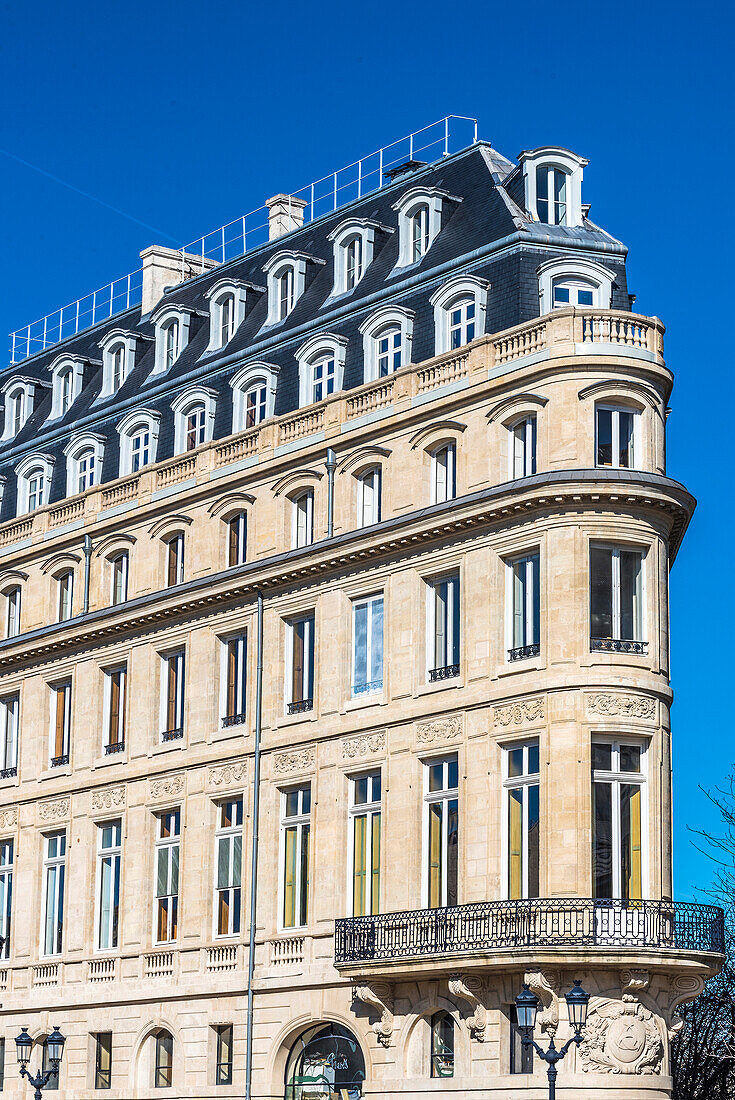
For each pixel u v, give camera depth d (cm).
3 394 8044
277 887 5909
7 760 7212
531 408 5375
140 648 6638
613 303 5662
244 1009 5875
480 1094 5044
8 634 7319
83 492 7019
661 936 5003
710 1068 7419
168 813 6400
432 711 5488
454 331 5769
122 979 6359
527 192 5791
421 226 6116
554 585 5212
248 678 6150
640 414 5394
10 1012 6794
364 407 5928
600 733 5134
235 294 6800
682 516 5444
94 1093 6347
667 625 5344
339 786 5756
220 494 6388
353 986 5519
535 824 5159
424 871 5456
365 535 5766
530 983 4922
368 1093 5406
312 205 6981
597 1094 4884
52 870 6869
